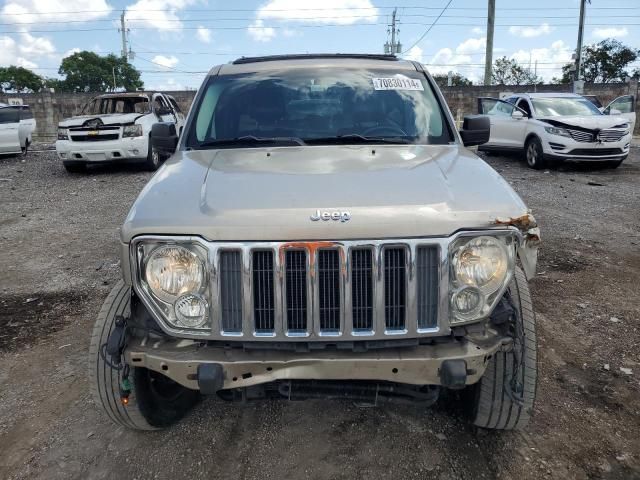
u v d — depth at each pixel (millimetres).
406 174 2812
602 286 5375
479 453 3039
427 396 2693
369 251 2379
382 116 3723
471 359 2406
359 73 4043
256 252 2383
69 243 7207
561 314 4754
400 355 2400
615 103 19859
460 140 3680
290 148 3402
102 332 2875
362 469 2914
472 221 2434
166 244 2424
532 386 2746
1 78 70875
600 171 12664
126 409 2916
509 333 2635
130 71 74875
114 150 12625
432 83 4062
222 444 3135
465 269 2428
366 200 2490
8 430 3297
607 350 4141
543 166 12930
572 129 12234
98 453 3082
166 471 2934
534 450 3061
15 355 4188
